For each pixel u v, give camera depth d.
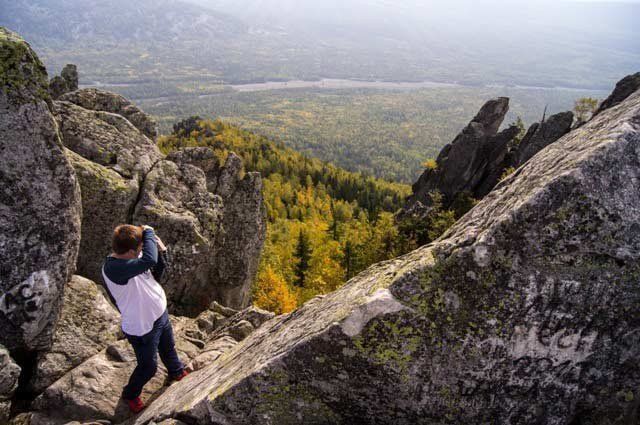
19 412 6.11
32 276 5.96
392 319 3.87
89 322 7.09
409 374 3.95
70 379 6.26
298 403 4.25
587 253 3.68
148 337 5.77
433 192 59.50
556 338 3.82
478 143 57.97
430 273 3.88
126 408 6.14
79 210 6.63
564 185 3.59
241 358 5.27
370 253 41.59
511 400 4.00
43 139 6.00
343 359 4.03
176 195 10.72
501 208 4.05
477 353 3.86
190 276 11.47
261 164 149.75
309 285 47.72
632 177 3.62
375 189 143.25
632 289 3.72
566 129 51.09
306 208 116.00
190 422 4.59
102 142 10.23
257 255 15.10
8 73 5.68
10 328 5.96
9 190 5.84
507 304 3.76
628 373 3.93
